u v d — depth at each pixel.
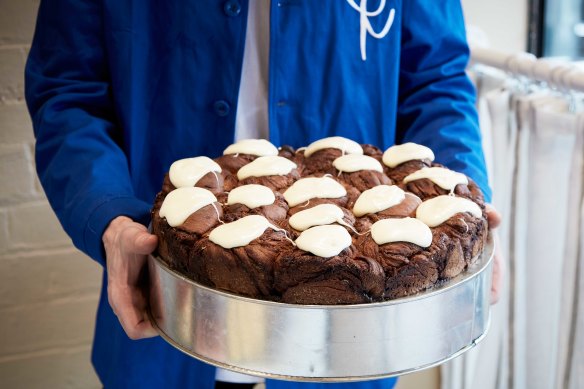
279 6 1.06
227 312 0.75
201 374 1.14
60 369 1.63
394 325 0.73
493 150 1.43
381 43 1.12
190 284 0.77
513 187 1.41
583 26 1.64
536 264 1.37
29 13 1.40
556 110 1.29
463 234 0.80
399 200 0.85
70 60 1.10
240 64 1.07
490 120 1.47
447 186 0.89
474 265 0.81
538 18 1.64
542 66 1.29
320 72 1.10
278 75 1.08
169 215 0.81
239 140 1.12
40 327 1.59
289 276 0.74
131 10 1.06
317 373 0.74
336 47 1.09
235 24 1.06
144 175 1.12
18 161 1.47
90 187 0.95
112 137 1.09
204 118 1.10
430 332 0.75
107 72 1.12
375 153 1.03
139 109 1.09
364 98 1.13
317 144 1.01
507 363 1.51
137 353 1.14
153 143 1.11
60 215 0.99
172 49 1.08
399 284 0.75
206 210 0.82
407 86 1.20
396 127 1.22
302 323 0.72
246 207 0.84
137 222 0.91
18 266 1.54
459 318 0.77
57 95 1.09
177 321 0.80
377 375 0.74
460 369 1.69
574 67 1.25
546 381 1.43
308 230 0.77
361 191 0.92
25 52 1.42
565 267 1.25
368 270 0.73
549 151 1.30
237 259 0.76
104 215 0.91
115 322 1.17
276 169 0.93
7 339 1.58
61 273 1.57
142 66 1.08
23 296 1.56
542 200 1.33
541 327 1.40
